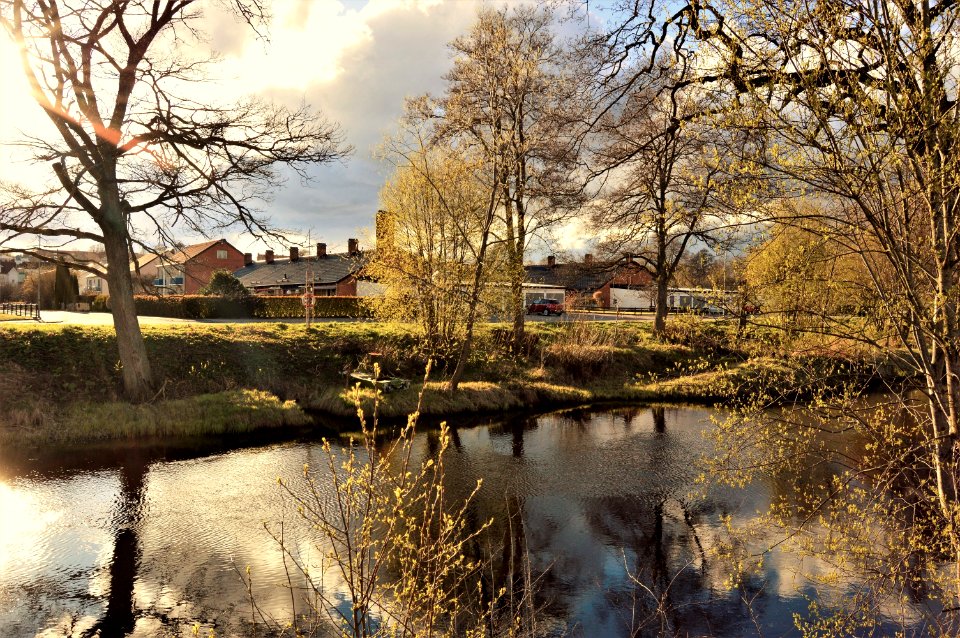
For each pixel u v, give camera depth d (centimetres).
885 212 350
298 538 840
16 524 880
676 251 2666
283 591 691
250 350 1866
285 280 5219
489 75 1744
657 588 727
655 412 1833
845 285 453
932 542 473
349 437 1433
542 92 1742
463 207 1770
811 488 992
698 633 629
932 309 385
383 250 1859
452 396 1802
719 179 407
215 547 812
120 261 1470
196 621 632
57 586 705
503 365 2178
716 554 816
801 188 387
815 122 343
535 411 1833
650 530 908
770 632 630
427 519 352
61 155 1245
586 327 2608
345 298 3647
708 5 369
